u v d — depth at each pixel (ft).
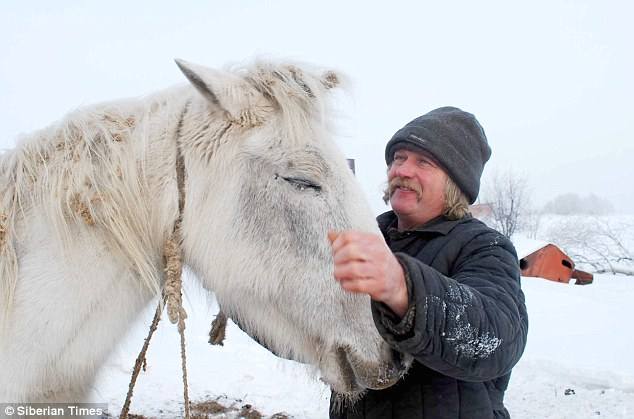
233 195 7.64
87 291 7.41
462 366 6.10
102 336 7.64
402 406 7.56
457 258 7.81
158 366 21.18
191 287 8.93
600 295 42.47
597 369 21.09
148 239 7.87
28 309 7.15
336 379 7.63
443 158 8.14
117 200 7.63
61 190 7.46
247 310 8.04
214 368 21.44
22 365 7.12
